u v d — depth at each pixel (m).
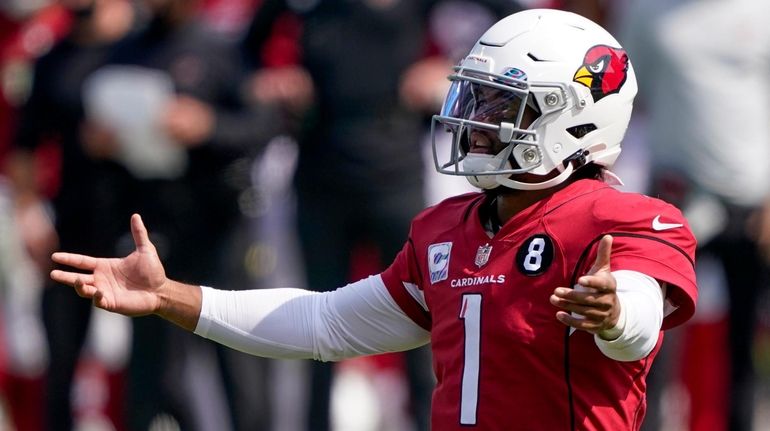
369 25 23.95
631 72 13.63
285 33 24.72
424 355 23.88
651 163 24.27
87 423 27.05
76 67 24.44
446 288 13.29
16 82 27.45
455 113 13.33
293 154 25.73
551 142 13.16
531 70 13.11
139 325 23.92
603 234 12.69
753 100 24.00
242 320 14.17
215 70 23.84
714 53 23.84
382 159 23.92
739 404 24.62
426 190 24.44
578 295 11.46
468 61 13.39
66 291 25.11
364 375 27.41
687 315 12.70
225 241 24.19
